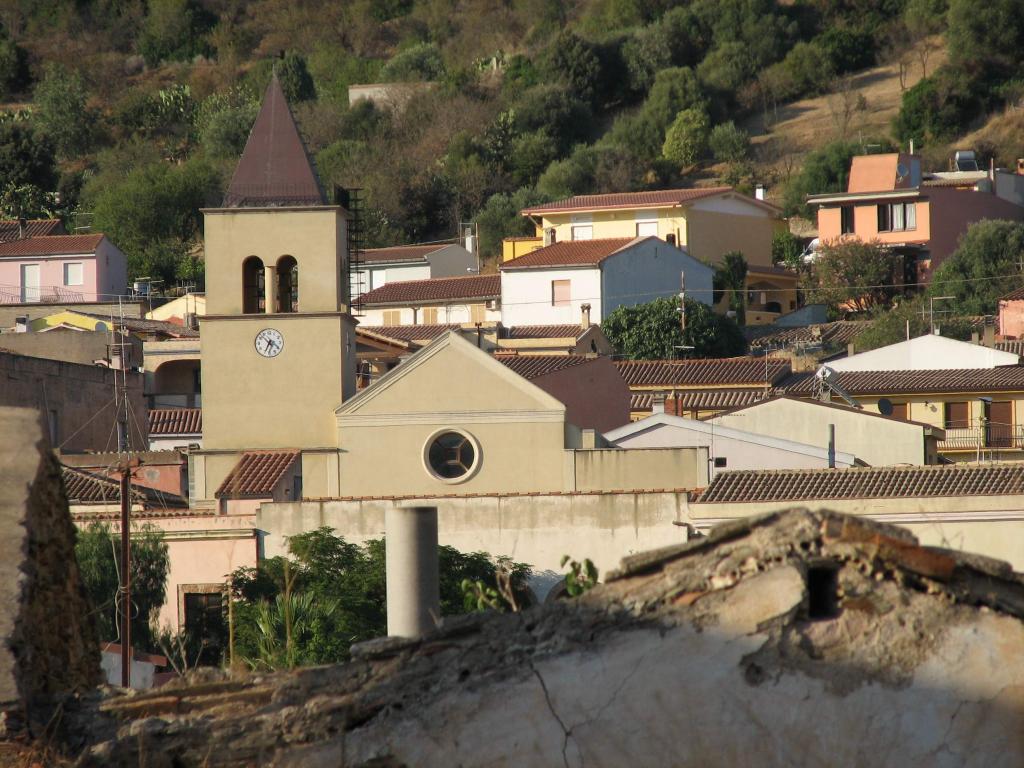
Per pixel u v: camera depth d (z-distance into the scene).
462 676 41.44
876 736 39.47
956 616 39.94
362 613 149.25
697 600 40.59
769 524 40.88
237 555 182.38
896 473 178.75
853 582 40.19
